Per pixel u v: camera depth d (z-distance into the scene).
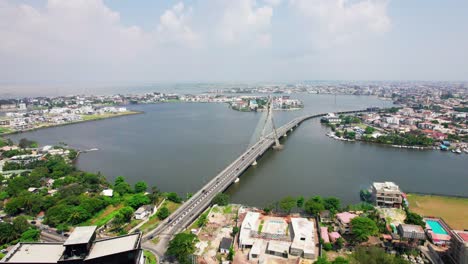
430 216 173.38
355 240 140.75
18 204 178.25
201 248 136.62
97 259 102.19
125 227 159.12
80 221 167.38
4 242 145.50
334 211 166.50
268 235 143.50
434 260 127.25
